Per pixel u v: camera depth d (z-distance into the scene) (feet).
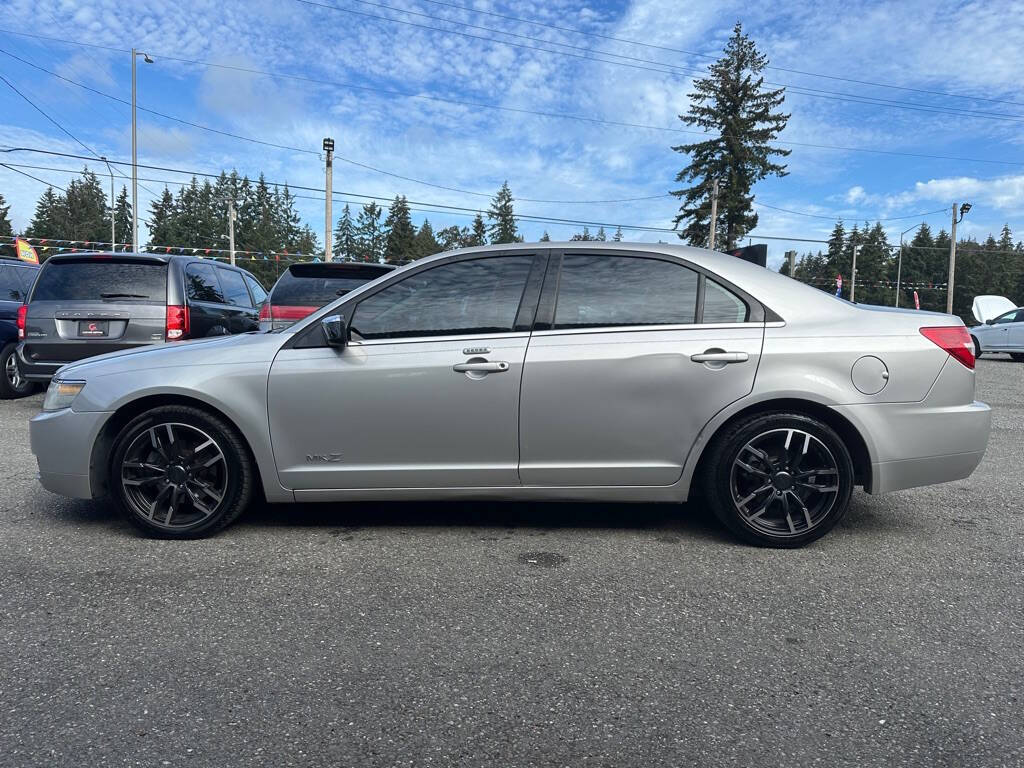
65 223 294.87
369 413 11.85
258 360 11.98
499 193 278.26
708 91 163.84
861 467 12.00
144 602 9.76
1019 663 8.25
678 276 12.14
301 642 8.66
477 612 9.52
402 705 7.33
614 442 11.83
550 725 7.00
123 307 22.76
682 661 8.27
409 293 12.19
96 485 12.28
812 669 8.09
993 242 338.13
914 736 6.84
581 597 10.02
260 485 13.07
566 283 12.13
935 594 10.19
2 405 26.89
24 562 11.21
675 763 6.43
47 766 6.27
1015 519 13.92
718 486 11.95
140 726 6.91
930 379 11.72
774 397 11.57
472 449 11.92
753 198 163.43
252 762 6.39
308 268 24.39
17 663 8.09
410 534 12.69
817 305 12.08
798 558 11.62
